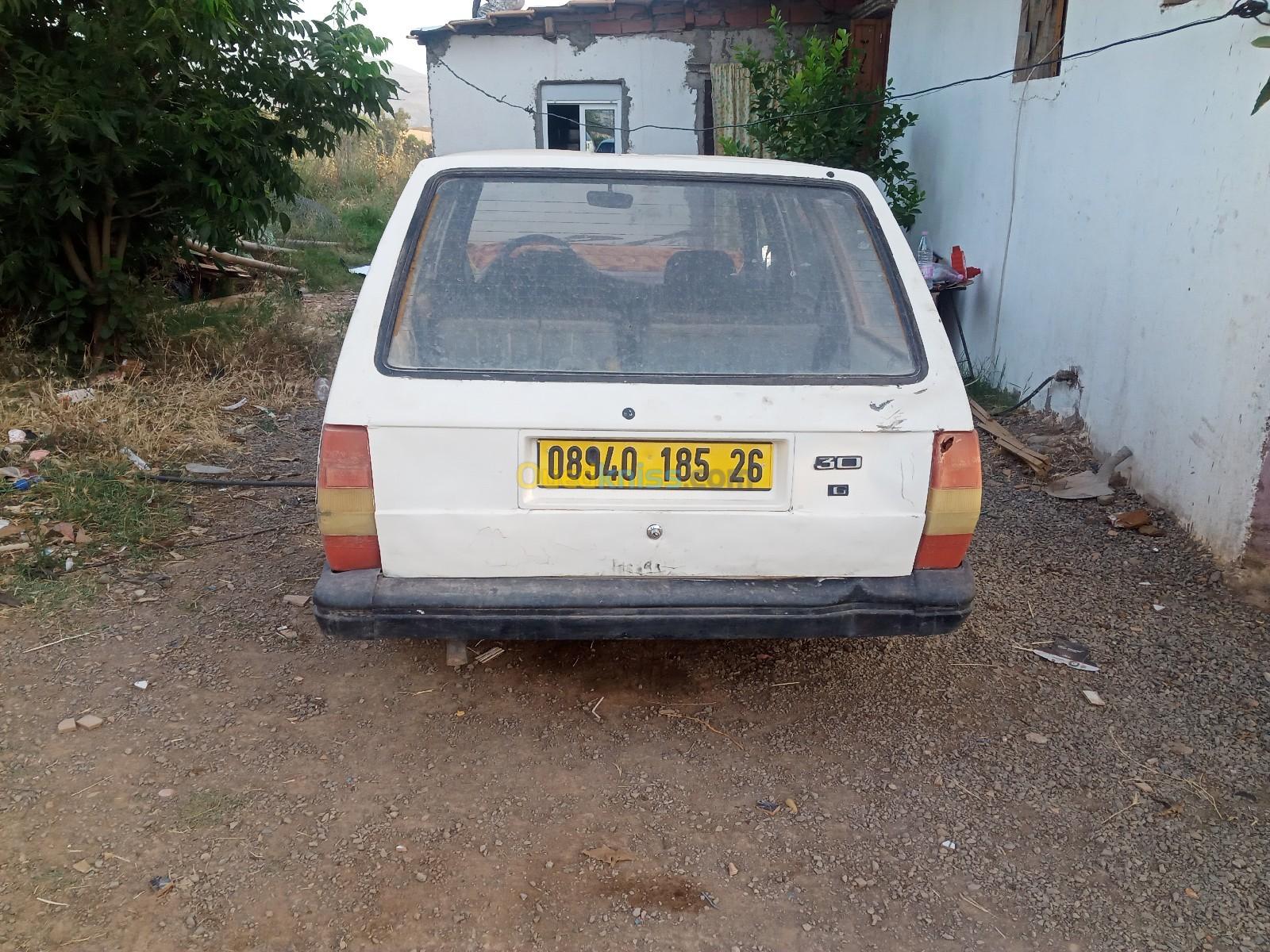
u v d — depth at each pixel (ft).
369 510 7.89
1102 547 13.89
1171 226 14.49
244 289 32.12
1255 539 12.29
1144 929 7.23
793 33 35.06
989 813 8.45
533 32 35.83
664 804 8.52
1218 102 13.29
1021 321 20.18
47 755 8.92
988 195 21.83
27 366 19.99
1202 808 8.53
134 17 18.20
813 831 8.21
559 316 8.24
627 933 7.12
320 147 23.11
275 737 9.32
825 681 10.48
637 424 7.84
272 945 6.93
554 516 7.95
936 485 8.16
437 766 8.97
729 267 8.64
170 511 14.62
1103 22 16.62
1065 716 9.88
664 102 36.19
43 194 19.12
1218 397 13.15
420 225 8.48
